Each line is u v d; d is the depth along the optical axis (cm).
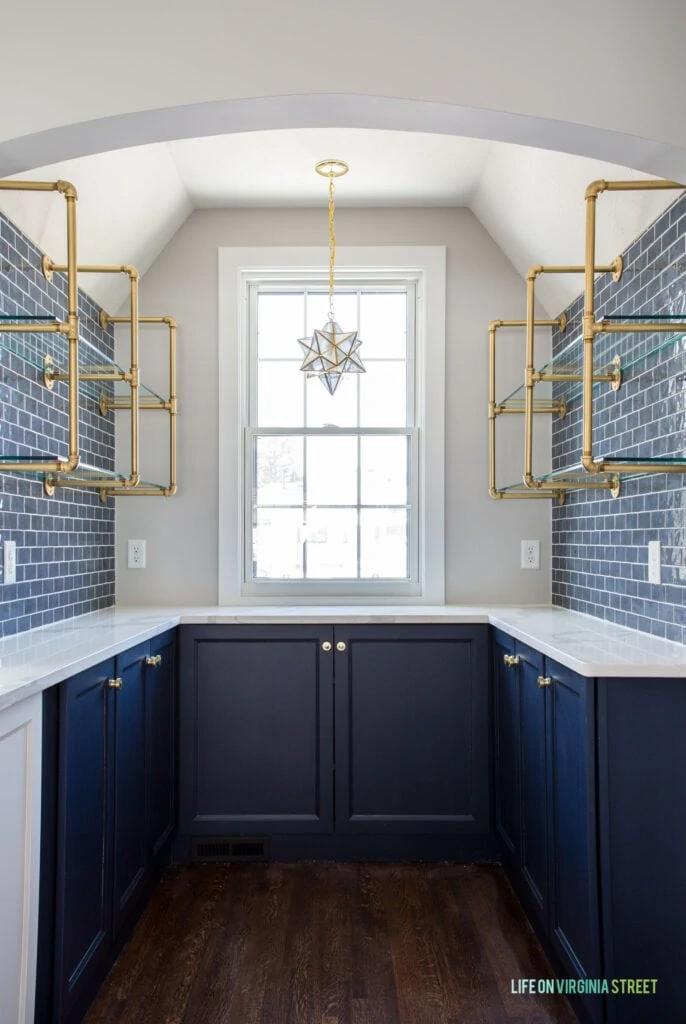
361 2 178
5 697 139
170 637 269
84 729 181
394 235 328
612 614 252
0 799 142
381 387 336
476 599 323
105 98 176
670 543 209
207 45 177
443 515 323
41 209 231
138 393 304
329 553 333
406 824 277
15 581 223
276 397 336
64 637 217
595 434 269
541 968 206
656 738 173
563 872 191
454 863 278
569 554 299
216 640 279
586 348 208
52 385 252
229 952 215
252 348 336
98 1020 184
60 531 261
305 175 298
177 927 229
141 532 324
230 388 325
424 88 177
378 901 247
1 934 142
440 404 325
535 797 217
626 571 240
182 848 280
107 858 197
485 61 178
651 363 221
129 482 260
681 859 171
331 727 278
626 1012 168
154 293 327
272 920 234
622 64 178
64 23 176
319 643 279
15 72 176
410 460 333
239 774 278
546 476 252
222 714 279
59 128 176
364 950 216
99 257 284
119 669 208
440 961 210
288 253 327
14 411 222
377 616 277
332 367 282
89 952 183
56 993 164
